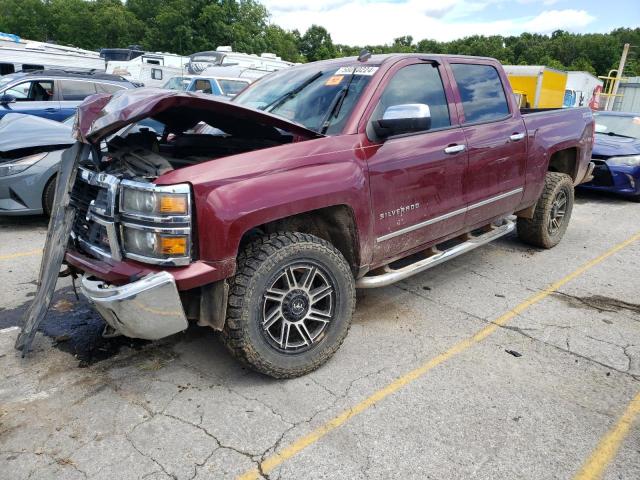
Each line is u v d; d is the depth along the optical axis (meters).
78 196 3.03
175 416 2.67
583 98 26.64
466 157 3.86
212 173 2.57
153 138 3.33
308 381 3.01
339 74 3.63
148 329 2.54
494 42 104.06
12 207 5.79
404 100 3.54
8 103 10.30
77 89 11.60
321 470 2.32
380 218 3.28
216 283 2.65
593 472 2.34
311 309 3.00
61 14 64.75
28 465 2.32
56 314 3.82
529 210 5.16
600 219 7.16
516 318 3.91
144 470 2.30
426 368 3.17
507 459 2.41
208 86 13.70
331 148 3.01
